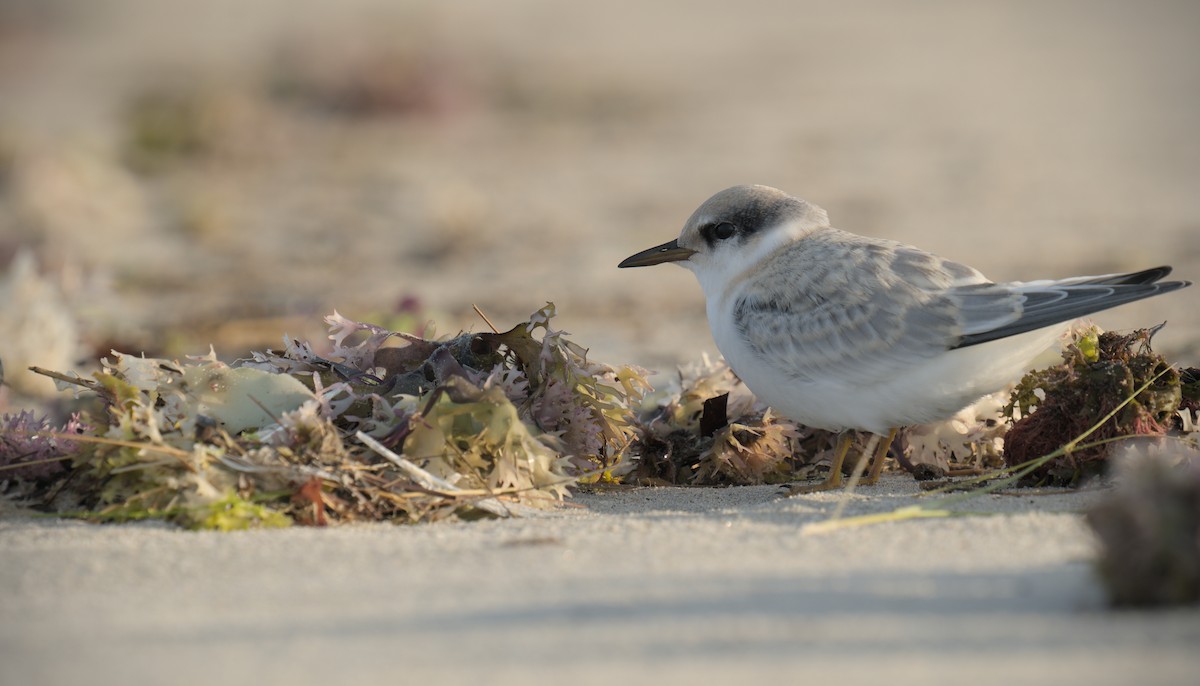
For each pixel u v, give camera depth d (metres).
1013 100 38.97
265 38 52.41
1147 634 5.34
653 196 27.28
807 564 6.54
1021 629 5.44
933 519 7.62
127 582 6.60
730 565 6.55
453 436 8.50
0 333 14.07
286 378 8.75
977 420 10.07
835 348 9.09
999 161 29.42
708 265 10.17
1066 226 22.25
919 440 9.87
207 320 17.67
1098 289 8.64
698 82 44.50
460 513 8.23
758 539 7.19
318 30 48.38
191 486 7.92
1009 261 19.41
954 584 6.07
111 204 26.20
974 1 66.06
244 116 34.62
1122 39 51.72
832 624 5.55
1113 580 5.71
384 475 8.24
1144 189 25.64
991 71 45.31
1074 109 36.84
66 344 14.41
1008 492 8.62
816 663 5.14
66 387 9.48
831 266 9.39
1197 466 7.36
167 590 6.45
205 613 6.05
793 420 9.98
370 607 6.04
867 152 31.44
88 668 5.38
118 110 37.84
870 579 6.18
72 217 25.22
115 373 8.95
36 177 25.62
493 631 5.62
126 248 23.47
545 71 45.75
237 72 43.50
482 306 18.27
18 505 8.37
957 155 30.53
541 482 8.57
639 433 9.88
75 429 8.89
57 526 7.87
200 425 8.27
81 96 42.38
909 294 9.00
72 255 22.14
